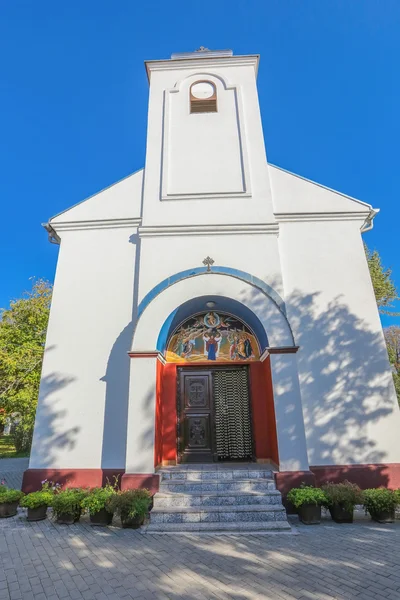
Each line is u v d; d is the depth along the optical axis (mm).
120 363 9039
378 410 8406
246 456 9234
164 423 9016
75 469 8297
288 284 9484
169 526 6562
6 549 5727
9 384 18906
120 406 8703
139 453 7719
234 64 12305
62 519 7000
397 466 7961
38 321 20844
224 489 7426
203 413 9414
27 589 4457
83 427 8602
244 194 10250
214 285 8961
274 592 4230
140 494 6875
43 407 8789
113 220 10312
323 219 10078
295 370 8164
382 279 19484
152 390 8141
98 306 9570
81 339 9297
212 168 10734
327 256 9719
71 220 10438
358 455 8133
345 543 5703
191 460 9062
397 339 24656
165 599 4137
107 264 9969
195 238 9727
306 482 7348
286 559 5133
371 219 10242
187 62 12352
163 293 8938
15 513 7664
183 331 9695
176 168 10766
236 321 9727
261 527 6434
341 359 8828
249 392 9406
